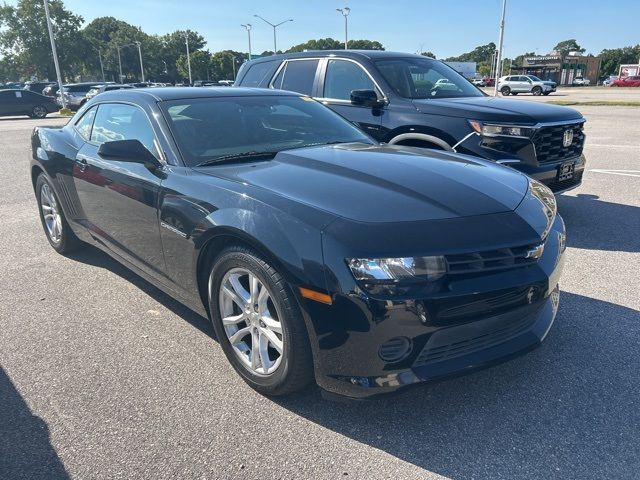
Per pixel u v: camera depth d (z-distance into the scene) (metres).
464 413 2.58
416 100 5.49
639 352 3.09
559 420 2.52
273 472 2.22
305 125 3.82
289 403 2.69
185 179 2.99
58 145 4.49
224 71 102.50
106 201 3.75
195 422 2.54
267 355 2.67
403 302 2.20
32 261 4.82
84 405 2.69
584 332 3.33
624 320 3.48
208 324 3.56
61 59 84.38
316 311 2.30
